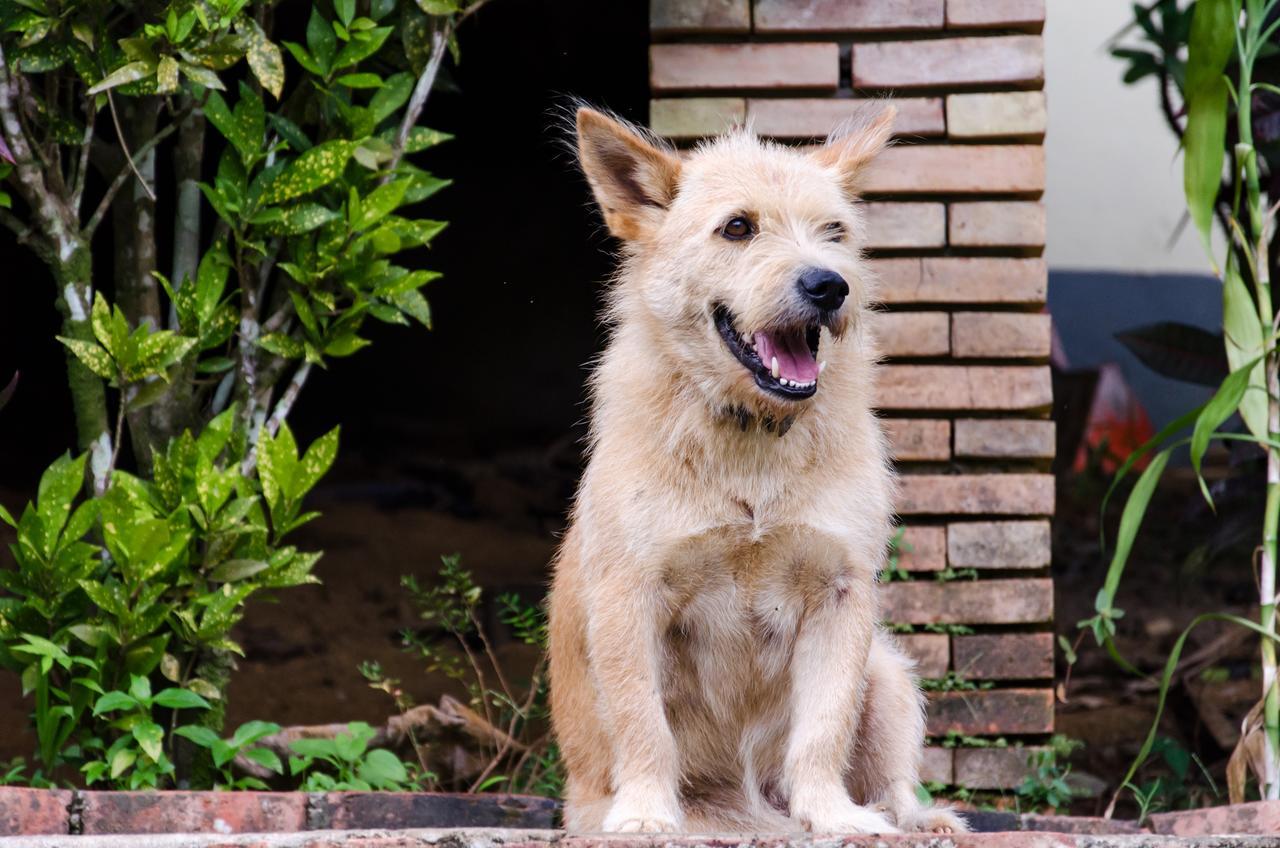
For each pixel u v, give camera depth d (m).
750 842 3.45
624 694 4.30
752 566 4.38
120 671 5.01
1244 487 6.58
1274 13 6.25
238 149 5.20
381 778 5.15
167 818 4.25
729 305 4.29
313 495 13.74
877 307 6.00
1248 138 5.21
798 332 4.28
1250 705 7.31
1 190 5.74
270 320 5.44
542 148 16.91
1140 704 7.75
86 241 5.24
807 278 4.15
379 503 13.68
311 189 5.16
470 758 5.83
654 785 4.27
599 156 4.68
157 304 5.54
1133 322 16.61
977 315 5.96
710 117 5.98
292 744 5.11
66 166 6.50
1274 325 5.16
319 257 5.28
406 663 8.45
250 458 5.34
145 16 5.21
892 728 4.70
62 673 5.21
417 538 12.19
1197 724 6.88
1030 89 5.95
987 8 5.93
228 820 4.34
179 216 5.62
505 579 10.56
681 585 4.42
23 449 15.34
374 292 5.36
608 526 4.37
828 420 4.38
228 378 5.59
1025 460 6.00
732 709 4.61
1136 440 14.27
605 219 4.69
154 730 4.73
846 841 3.48
